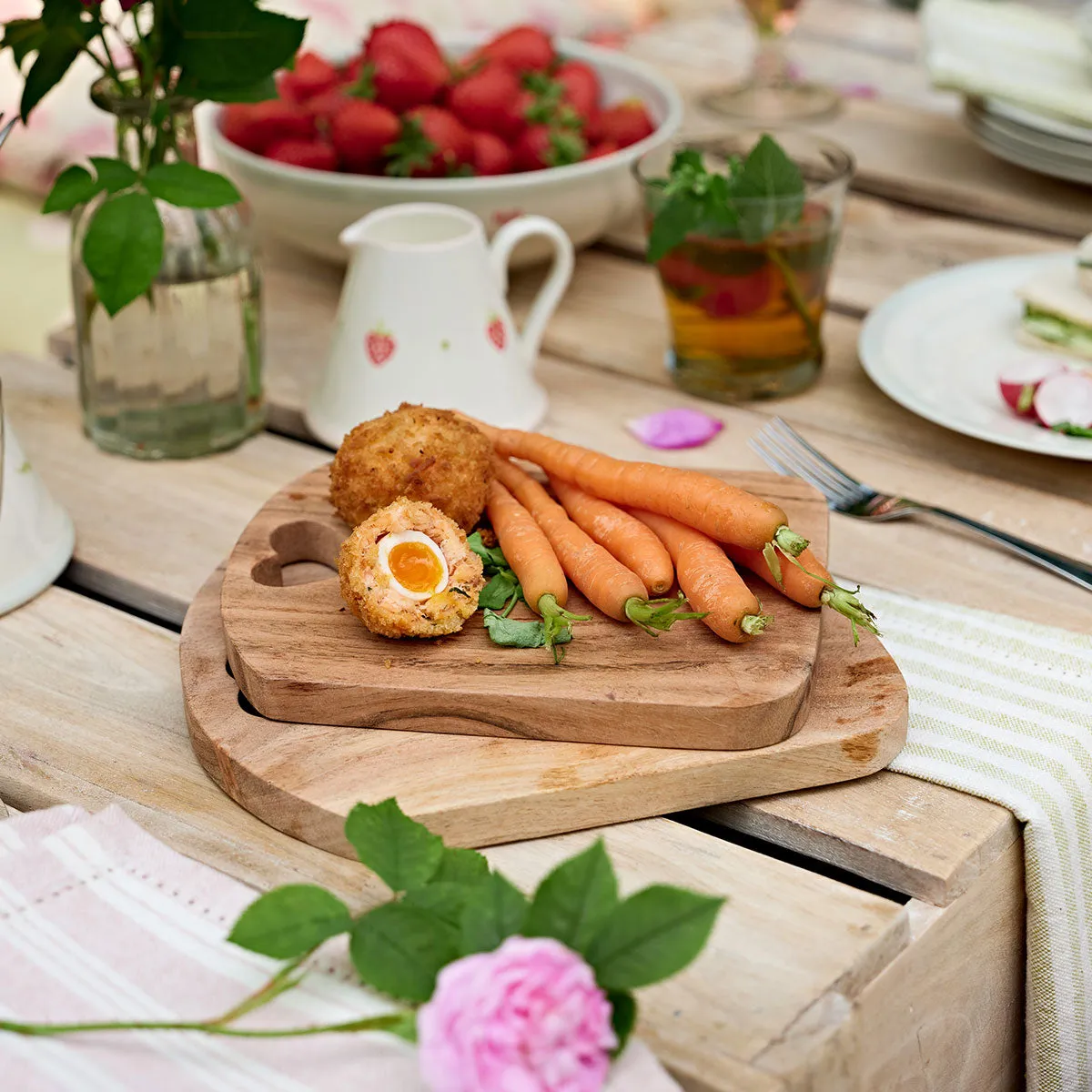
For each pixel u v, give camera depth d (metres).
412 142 1.53
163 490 1.38
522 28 1.68
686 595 1.19
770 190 1.38
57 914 1.09
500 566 1.23
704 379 1.46
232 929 1.04
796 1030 1.06
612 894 1.01
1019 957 1.19
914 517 1.35
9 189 2.73
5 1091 1.03
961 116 1.73
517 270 1.62
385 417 1.25
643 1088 1.02
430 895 1.05
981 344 1.46
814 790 1.16
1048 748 1.17
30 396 1.48
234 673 1.20
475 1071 0.98
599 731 1.16
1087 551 1.32
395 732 1.17
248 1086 1.03
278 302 1.59
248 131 1.56
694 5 2.99
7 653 1.25
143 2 1.28
